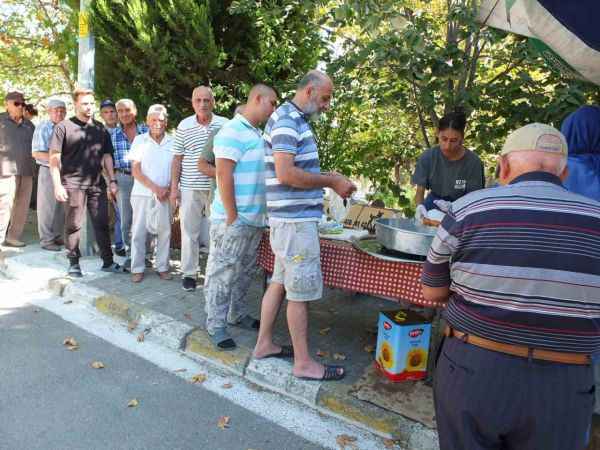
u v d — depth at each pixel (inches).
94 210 191.2
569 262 57.8
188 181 172.7
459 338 65.5
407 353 119.4
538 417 60.3
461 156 139.5
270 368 126.3
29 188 239.3
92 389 121.2
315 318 165.8
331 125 241.0
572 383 60.2
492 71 191.5
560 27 89.0
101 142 189.5
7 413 109.0
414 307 165.6
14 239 238.7
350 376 124.6
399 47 151.7
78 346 143.5
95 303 170.6
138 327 155.4
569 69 110.7
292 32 225.3
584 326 58.9
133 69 219.5
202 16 204.7
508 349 60.9
